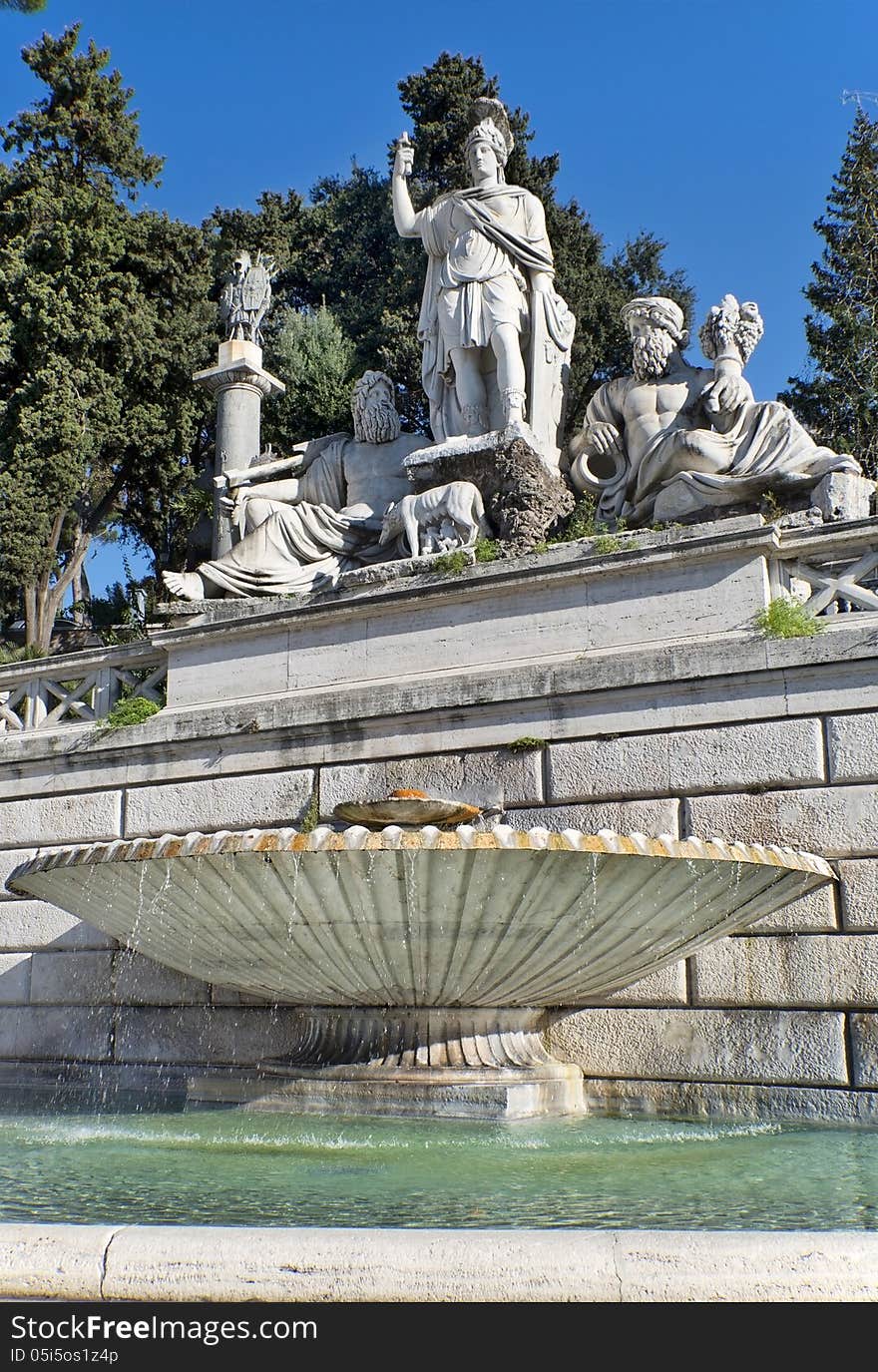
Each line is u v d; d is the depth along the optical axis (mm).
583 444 12797
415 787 10477
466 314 13094
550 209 29812
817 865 8156
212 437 32406
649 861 7305
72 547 33312
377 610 11492
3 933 12391
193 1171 6121
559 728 10008
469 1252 3588
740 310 12039
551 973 8180
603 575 10469
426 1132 7566
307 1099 8453
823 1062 8602
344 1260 3602
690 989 9156
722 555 9984
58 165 29406
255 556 13352
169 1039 11164
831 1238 3600
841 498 10586
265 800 11164
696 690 9531
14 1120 8820
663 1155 6648
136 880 7980
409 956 7863
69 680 13711
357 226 40344
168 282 29594
